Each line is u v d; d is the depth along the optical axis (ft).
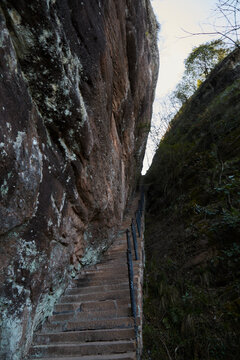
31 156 8.16
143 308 15.08
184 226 22.53
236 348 10.93
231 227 16.65
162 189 37.76
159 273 18.20
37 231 9.00
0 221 6.81
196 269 16.51
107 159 17.60
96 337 9.42
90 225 16.20
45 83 8.95
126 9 22.13
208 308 13.30
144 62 31.63
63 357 8.57
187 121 40.96
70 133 10.94
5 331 7.52
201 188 25.98
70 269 13.56
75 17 10.55
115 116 21.61
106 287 12.94
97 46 13.12
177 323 13.33
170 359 11.59
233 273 14.53
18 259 8.07
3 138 6.63
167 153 36.01
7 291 7.61
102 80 14.48
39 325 10.26
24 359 8.46
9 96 7.08
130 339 9.25
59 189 10.73
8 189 6.98
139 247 19.42
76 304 11.49
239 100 31.35
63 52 9.37
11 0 7.23
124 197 28.45
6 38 7.06
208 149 31.19
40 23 7.94
